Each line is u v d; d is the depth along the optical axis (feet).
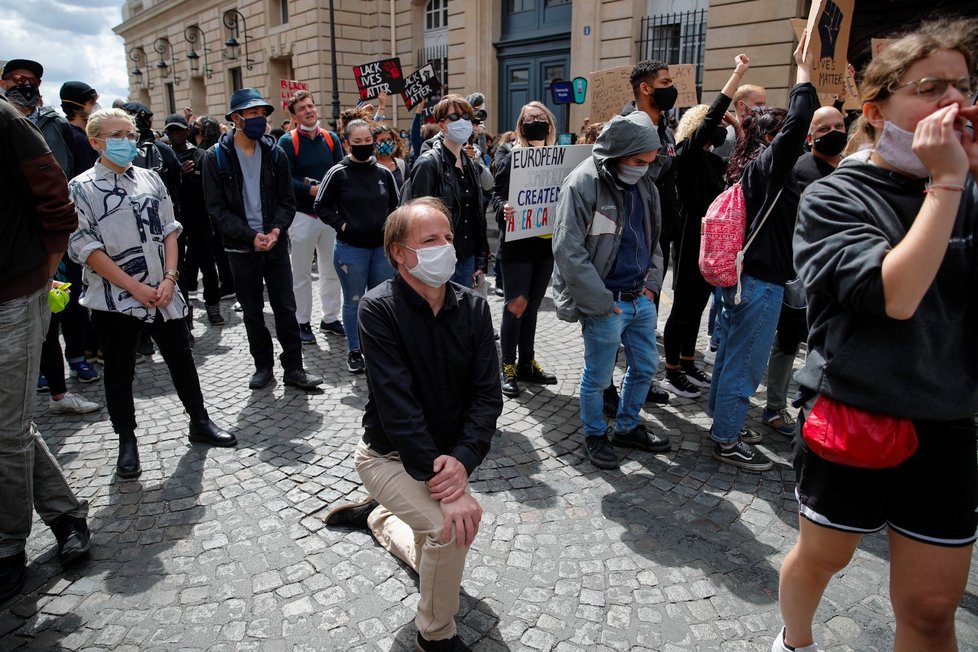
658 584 8.12
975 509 5.03
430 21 53.26
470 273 14.69
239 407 13.51
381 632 7.30
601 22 36.14
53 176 7.51
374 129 19.13
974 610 7.67
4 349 7.50
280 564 8.43
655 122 12.74
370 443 7.07
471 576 8.23
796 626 6.24
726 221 10.26
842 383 5.07
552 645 7.13
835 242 4.86
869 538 9.02
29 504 7.95
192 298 23.18
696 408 13.64
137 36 93.91
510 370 14.25
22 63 13.87
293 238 17.38
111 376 10.53
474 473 10.81
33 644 7.13
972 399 4.88
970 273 4.78
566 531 9.22
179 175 19.49
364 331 6.55
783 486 10.55
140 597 7.85
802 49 9.51
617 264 10.57
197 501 9.91
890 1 28.27
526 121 13.66
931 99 4.43
